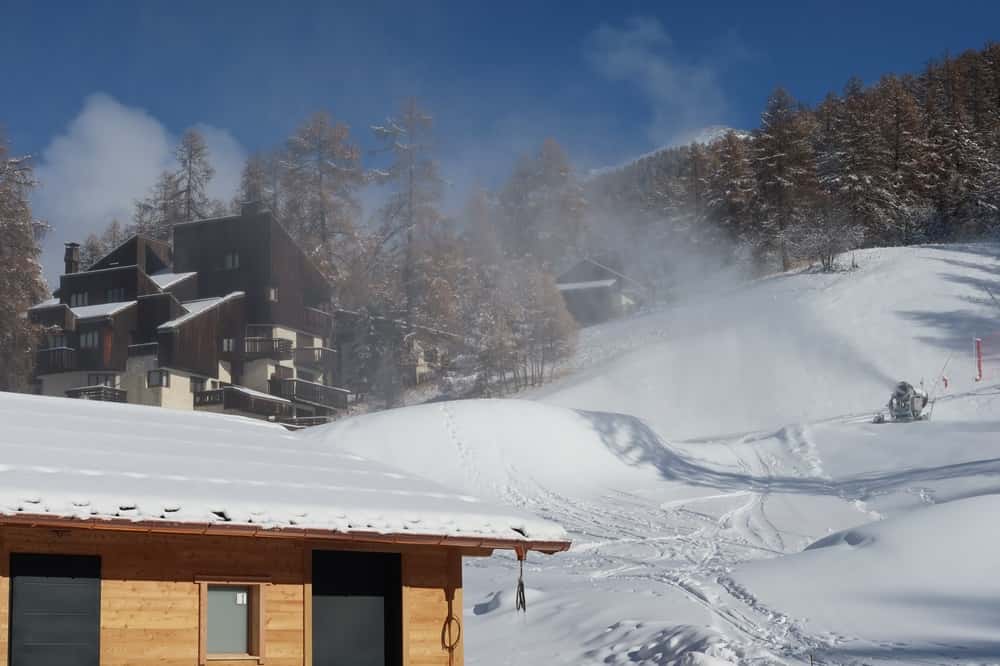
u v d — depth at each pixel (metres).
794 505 34.66
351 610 12.66
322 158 90.06
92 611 10.89
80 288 68.50
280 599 12.12
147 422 14.15
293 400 68.25
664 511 34.56
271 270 69.94
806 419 52.97
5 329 59.47
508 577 26.41
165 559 11.44
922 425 44.22
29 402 13.94
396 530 11.41
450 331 81.31
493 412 41.69
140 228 98.25
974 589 18.50
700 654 16.03
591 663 17.66
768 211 82.69
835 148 92.00
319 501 11.41
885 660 15.41
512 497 36.88
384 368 78.25
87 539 10.98
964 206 91.06
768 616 18.77
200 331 65.75
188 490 10.80
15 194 60.50
